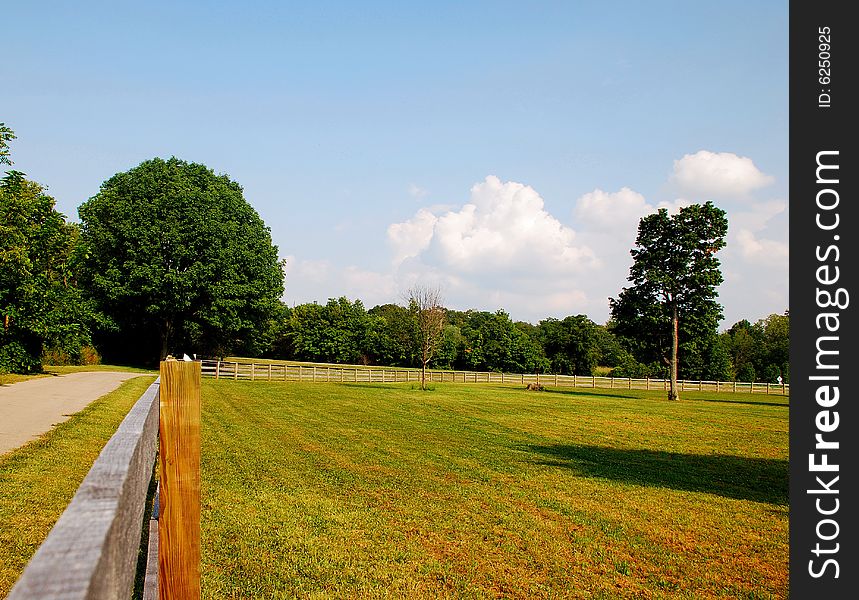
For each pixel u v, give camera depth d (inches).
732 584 239.5
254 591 204.5
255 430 616.4
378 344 3275.1
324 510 314.2
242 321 1739.7
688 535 305.3
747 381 2970.0
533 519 319.0
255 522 285.1
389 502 339.0
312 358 3302.2
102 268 1654.8
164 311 1688.0
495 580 230.2
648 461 537.0
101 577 38.2
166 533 113.2
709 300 1809.8
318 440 564.1
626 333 1868.8
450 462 478.9
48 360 1530.5
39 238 1095.0
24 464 334.3
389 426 704.4
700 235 1836.9
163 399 114.7
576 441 650.2
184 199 1659.7
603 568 250.4
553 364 3358.8
